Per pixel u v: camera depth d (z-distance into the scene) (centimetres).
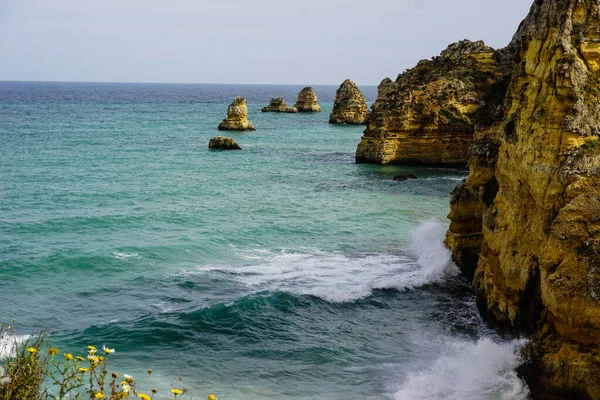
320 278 2688
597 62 1786
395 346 2033
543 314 1838
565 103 1750
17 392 923
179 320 2166
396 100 6419
